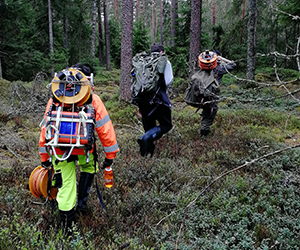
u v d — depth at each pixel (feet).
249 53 46.37
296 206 12.04
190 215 11.09
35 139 20.56
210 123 20.21
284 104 30.53
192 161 16.89
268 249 9.43
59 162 9.59
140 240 9.78
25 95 33.50
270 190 13.26
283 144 19.16
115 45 105.70
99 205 11.66
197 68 35.12
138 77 13.85
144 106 14.87
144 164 15.46
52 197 10.82
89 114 9.21
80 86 9.27
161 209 11.98
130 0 31.65
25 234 8.87
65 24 84.17
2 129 22.82
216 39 69.21
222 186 13.56
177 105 32.27
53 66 64.95
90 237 9.50
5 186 12.94
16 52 57.67
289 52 67.72
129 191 13.00
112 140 9.87
